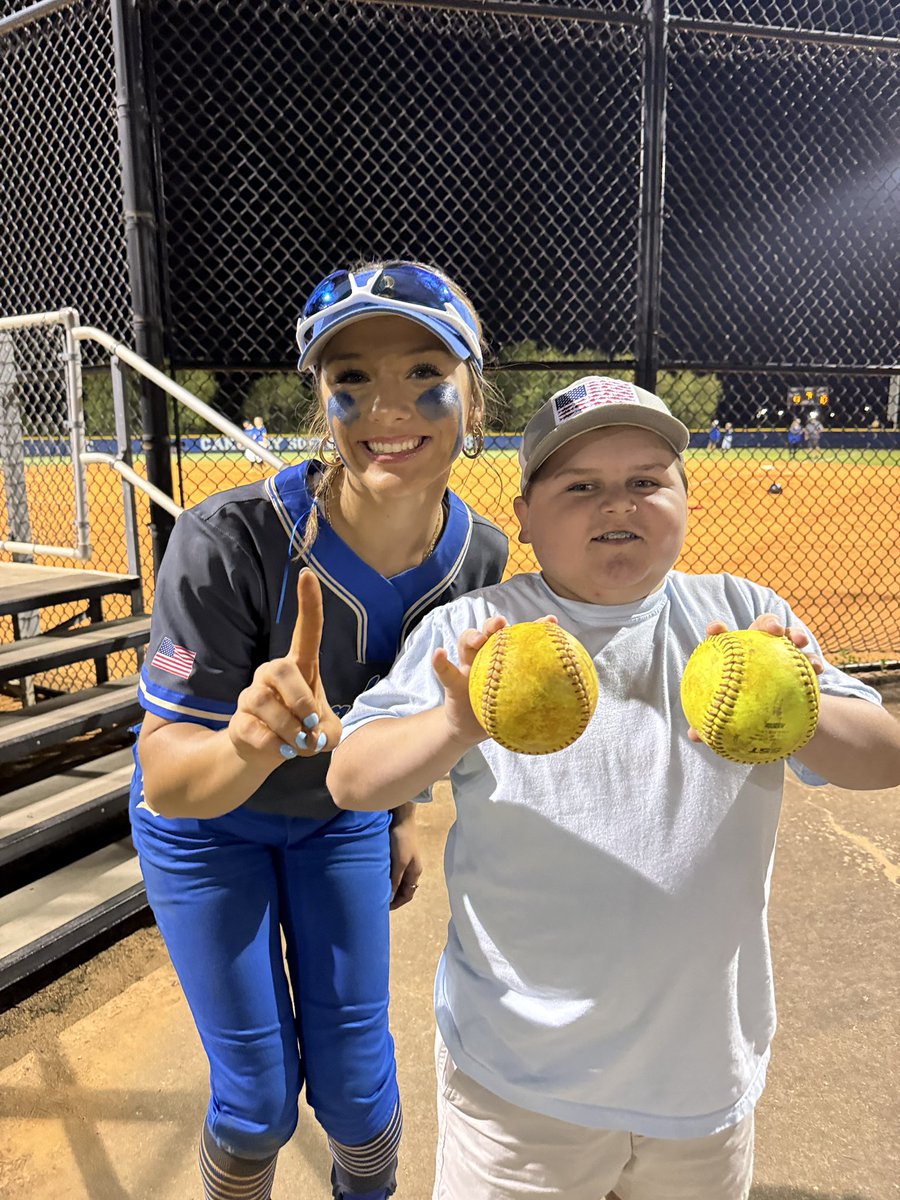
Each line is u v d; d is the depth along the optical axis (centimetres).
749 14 479
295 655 105
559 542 116
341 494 135
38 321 389
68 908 255
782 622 122
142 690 133
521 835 114
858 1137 191
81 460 390
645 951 112
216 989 135
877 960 250
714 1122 116
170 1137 193
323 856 147
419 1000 239
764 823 119
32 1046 222
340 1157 148
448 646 122
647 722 117
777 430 2423
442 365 126
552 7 408
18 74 436
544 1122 116
